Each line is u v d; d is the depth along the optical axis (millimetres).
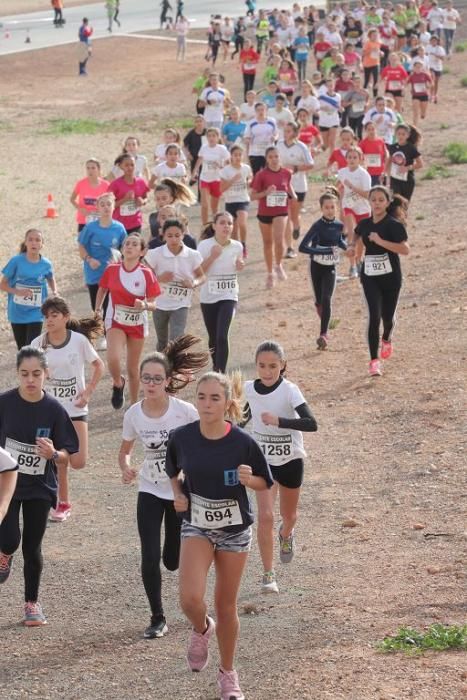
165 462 11992
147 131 62781
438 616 12367
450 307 26609
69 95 78562
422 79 53656
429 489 16609
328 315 24078
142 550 12586
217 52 86125
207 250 21344
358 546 14930
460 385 21125
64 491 16688
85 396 16016
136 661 12031
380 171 33656
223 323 21359
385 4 79250
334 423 20047
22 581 14562
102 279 20219
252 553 15125
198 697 11117
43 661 12117
